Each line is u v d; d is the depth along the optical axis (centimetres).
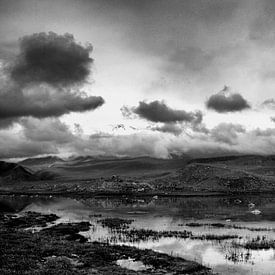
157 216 9700
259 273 3862
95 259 4181
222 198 17975
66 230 6919
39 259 4047
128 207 13038
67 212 11500
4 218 9344
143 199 18250
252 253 4834
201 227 7394
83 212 11362
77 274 3428
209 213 10306
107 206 13750
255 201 15512
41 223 8456
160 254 4531
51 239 5491
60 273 3422
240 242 5644
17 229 6944
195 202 15288
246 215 9675
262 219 8744
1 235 5553
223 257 4603
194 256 4678
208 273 3784
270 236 6241
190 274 3741
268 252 4888
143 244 5525
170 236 6216
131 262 4162
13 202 17138
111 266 3872
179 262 4162
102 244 5200
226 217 9225
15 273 3347
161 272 3781
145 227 7462
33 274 3341
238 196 19388
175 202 15525
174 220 8681
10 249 4422
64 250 4556
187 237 6116
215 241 5744
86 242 5491
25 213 10888
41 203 16175
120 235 6375
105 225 7850
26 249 4484
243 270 3975
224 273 3847
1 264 3684
